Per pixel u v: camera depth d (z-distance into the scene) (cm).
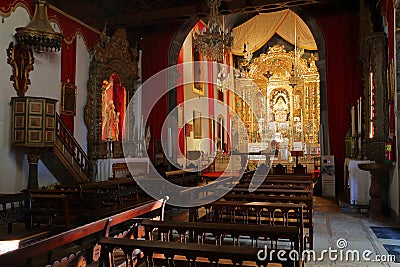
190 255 291
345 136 1203
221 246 297
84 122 1252
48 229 588
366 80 1021
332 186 1196
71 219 664
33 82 1041
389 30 857
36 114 946
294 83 2100
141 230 399
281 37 2456
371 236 668
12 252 241
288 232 355
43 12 994
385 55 903
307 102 2298
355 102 1194
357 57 1164
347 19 1227
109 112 1337
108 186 875
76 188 863
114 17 1366
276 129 2330
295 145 2245
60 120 1064
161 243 310
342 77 1221
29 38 977
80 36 1247
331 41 1241
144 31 1484
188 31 1470
